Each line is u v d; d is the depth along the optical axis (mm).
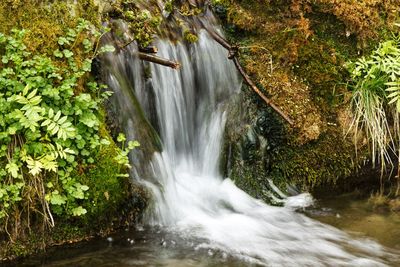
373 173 5320
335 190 5125
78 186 3873
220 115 5254
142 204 4270
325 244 4152
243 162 5062
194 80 5219
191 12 5297
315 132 5133
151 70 4844
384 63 5277
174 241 4090
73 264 3748
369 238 4262
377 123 5266
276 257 3930
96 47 4199
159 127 4953
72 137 3779
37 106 3695
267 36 5523
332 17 5562
